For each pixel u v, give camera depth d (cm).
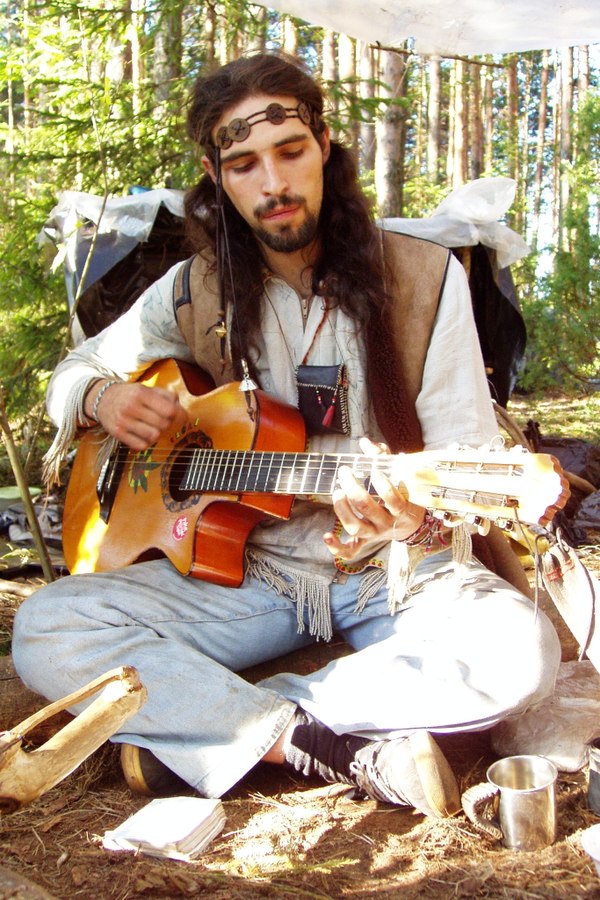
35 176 591
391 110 960
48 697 220
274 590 240
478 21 377
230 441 239
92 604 218
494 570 258
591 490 489
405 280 237
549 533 182
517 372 531
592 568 388
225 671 211
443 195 1541
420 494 191
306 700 210
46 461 270
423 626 218
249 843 188
